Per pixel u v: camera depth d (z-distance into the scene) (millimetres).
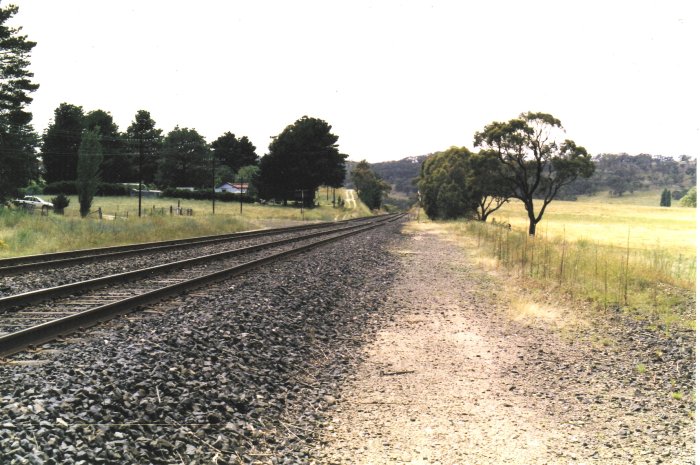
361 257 23953
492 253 26281
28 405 5484
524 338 11508
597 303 14664
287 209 97188
